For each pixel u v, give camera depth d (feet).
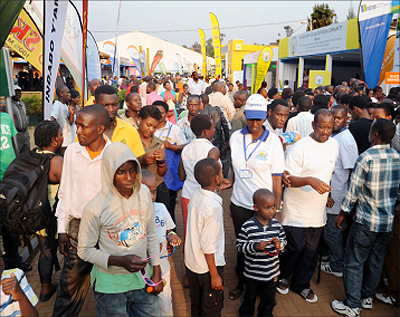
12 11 7.38
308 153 10.91
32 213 9.70
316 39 57.67
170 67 121.80
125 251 7.45
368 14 31.07
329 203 11.90
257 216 10.29
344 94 18.21
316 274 13.47
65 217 9.29
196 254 9.07
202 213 8.65
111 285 7.46
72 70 16.67
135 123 13.62
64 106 19.26
